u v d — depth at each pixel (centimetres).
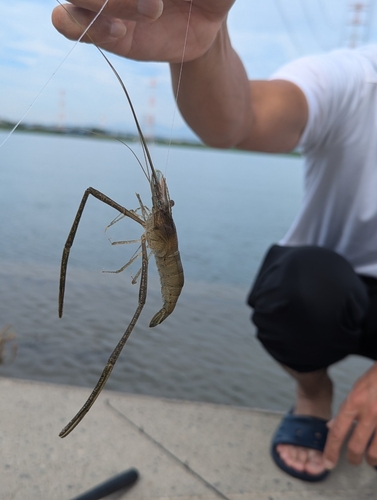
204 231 307
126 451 64
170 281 45
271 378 110
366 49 76
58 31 40
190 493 58
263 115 68
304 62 76
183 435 69
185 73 57
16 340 114
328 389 72
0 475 58
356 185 72
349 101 69
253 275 213
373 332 70
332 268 64
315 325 63
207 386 103
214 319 147
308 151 78
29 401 72
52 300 147
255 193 546
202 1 46
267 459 65
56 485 57
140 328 133
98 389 31
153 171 42
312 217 78
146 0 37
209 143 69
